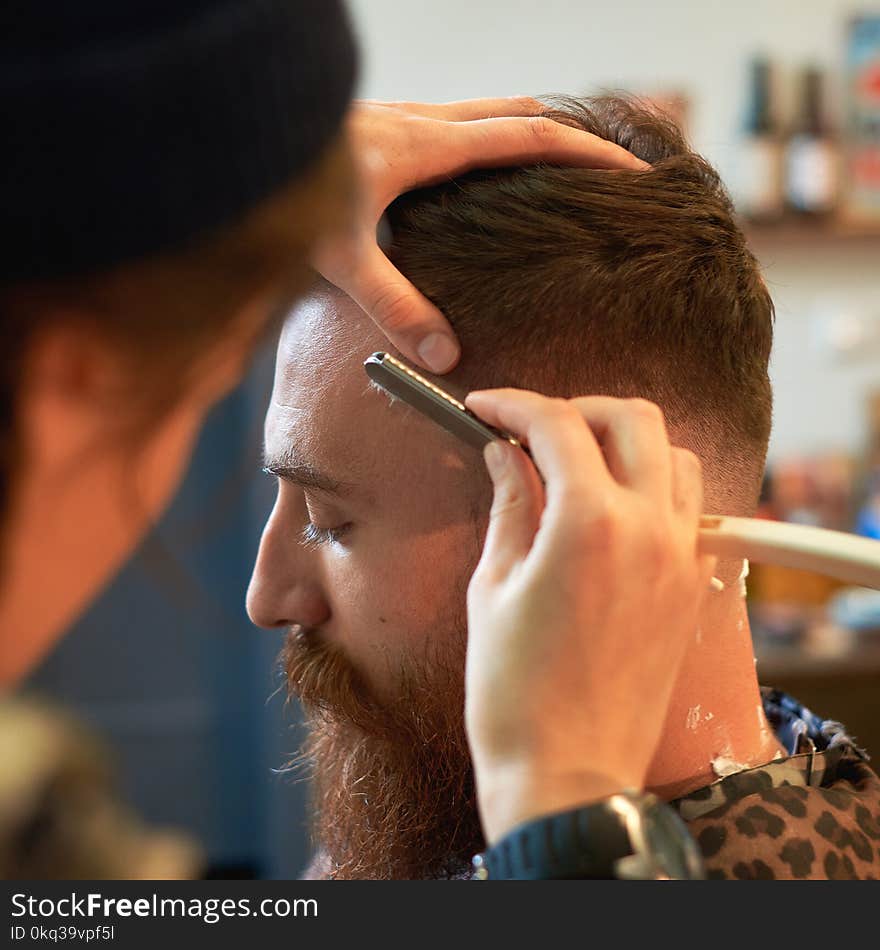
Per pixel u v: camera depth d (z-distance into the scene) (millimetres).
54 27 320
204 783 3027
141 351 361
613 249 748
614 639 524
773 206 2670
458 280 739
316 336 762
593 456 559
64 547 393
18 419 347
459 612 752
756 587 2559
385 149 741
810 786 728
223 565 2789
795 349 2775
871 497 2695
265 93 352
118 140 323
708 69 2707
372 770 801
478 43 2697
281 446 774
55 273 331
